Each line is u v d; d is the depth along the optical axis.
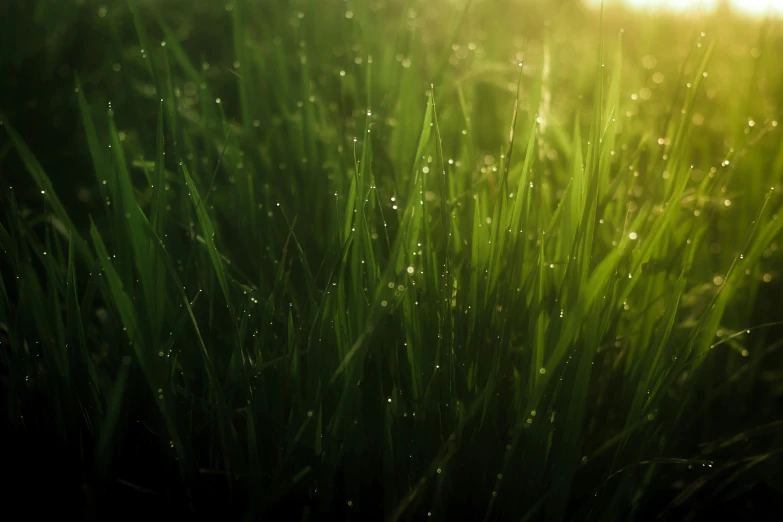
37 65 1.11
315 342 0.61
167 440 0.62
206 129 0.78
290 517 0.62
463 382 0.63
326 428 0.61
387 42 1.08
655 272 0.68
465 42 1.41
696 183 0.88
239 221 0.75
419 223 0.64
